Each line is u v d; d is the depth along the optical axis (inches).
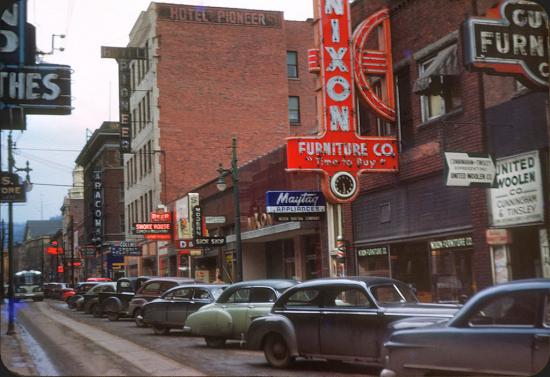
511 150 564.1
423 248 701.9
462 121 630.5
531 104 541.3
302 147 718.5
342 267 834.8
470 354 279.0
